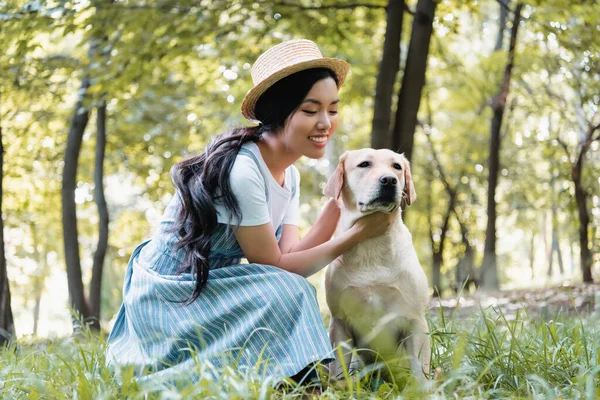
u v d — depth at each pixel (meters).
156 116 12.06
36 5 7.94
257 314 2.90
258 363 2.59
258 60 3.37
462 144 17.44
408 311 3.34
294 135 3.19
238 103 11.80
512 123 17.66
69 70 9.64
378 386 3.00
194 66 11.18
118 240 18.17
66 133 12.13
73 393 2.55
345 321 3.46
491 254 13.18
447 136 17.64
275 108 3.20
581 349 3.23
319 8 8.54
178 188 3.17
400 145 7.92
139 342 3.09
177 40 8.38
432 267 16.53
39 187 13.91
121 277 16.86
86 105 8.80
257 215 3.10
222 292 2.99
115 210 18.30
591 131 11.74
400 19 8.03
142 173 13.50
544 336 3.30
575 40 9.48
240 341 2.89
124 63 8.41
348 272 3.40
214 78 10.86
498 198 19.92
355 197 3.43
